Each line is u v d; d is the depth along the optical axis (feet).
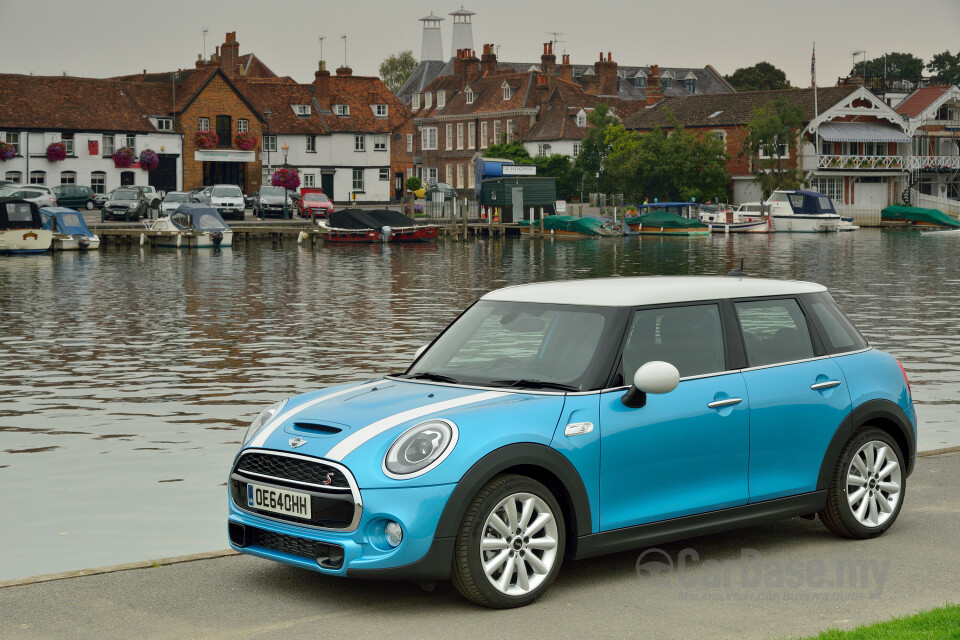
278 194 251.60
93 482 35.60
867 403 26.30
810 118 302.25
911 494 30.04
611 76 388.78
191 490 34.35
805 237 251.60
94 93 278.05
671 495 23.38
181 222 211.00
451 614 21.03
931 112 320.09
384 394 23.20
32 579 23.20
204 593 22.35
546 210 254.68
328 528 20.88
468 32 502.38
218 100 291.58
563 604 21.59
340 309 96.02
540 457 21.49
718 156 292.81
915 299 102.12
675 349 24.16
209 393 53.21
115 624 20.56
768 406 24.73
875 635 18.88
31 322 86.38
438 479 20.52
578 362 23.17
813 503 25.58
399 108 332.39
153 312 93.91
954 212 316.40
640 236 256.11
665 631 20.06
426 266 160.45
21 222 186.39
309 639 19.75
